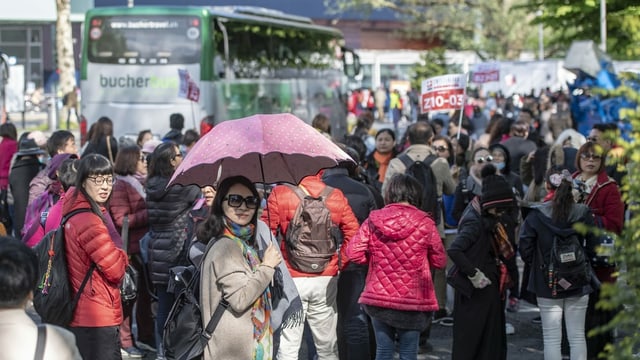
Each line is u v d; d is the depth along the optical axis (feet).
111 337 22.09
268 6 185.37
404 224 24.13
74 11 168.76
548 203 25.48
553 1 76.33
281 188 25.07
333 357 25.57
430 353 31.58
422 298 24.32
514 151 43.29
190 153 20.22
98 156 22.06
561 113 54.49
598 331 14.73
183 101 68.74
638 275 15.12
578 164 28.40
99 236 21.63
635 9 51.75
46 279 21.83
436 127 50.72
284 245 25.00
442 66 135.44
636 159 15.72
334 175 27.58
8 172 47.85
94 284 21.86
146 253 30.63
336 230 25.18
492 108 110.42
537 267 25.43
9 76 91.86
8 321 13.26
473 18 158.30
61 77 122.11
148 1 171.94
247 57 75.66
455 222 35.29
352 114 130.11
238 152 19.75
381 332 24.58
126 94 69.46
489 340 26.58
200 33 68.64
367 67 191.72
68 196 22.17
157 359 29.76
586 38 76.84
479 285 26.13
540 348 32.07
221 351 18.70
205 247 19.45
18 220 42.52
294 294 20.40
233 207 19.01
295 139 20.17
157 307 30.37
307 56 90.43
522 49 158.61
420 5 158.81
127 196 30.58
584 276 25.05
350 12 188.85
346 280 26.45
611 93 16.44
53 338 13.38
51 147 35.47
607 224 27.66
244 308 18.60
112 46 69.56
